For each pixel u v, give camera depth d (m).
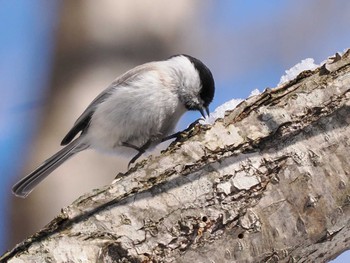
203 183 5.45
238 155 5.58
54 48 9.48
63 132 9.04
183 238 5.26
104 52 9.45
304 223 5.38
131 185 5.48
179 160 5.60
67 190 8.80
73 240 5.17
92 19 9.53
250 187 5.43
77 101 9.15
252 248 5.30
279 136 5.65
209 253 5.26
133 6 9.84
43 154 8.97
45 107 9.20
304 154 5.55
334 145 5.60
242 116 5.86
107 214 5.32
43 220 8.60
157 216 5.32
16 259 5.04
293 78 6.18
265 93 5.95
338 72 5.98
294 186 5.46
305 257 5.49
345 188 5.48
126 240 5.21
